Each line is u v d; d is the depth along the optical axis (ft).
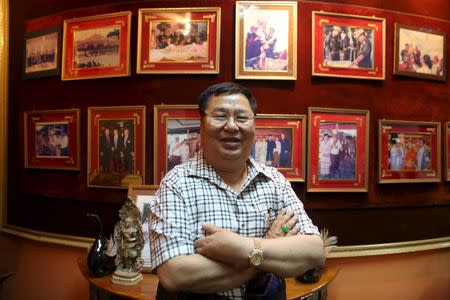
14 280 8.10
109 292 5.43
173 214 3.20
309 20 7.20
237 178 3.59
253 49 7.00
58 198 7.72
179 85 7.11
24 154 8.05
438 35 7.84
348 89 7.27
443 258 7.86
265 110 7.06
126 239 5.64
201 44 7.06
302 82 7.13
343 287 7.29
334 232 7.15
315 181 7.07
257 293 3.26
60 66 7.71
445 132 7.88
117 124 7.28
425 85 7.75
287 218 3.54
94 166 7.39
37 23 8.03
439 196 7.82
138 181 7.12
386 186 7.42
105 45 7.39
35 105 8.00
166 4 7.21
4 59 8.28
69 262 7.66
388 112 7.46
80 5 7.66
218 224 3.28
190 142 7.02
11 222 8.26
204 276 3.01
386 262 7.46
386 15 7.48
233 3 7.12
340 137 7.18
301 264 3.28
